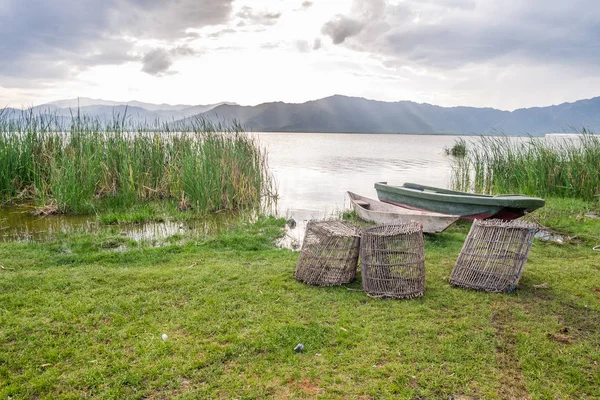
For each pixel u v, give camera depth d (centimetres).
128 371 334
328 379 330
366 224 912
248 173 1179
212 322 421
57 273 557
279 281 541
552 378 338
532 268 610
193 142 1220
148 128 1234
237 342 380
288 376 333
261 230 851
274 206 1164
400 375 335
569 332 414
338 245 539
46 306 450
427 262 643
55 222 898
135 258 646
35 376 327
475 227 547
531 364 356
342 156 3456
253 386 320
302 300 484
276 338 388
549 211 1015
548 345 385
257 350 370
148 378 328
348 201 1262
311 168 2327
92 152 1134
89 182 1017
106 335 390
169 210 1016
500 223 547
